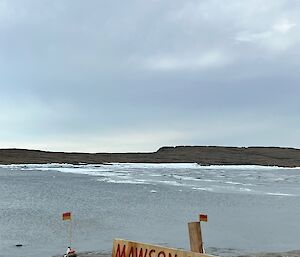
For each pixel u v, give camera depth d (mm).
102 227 21141
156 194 40188
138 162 152125
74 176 71562
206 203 32594
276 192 43375
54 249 16109
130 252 5457
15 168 104312
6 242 17375
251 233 19703
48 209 28531
